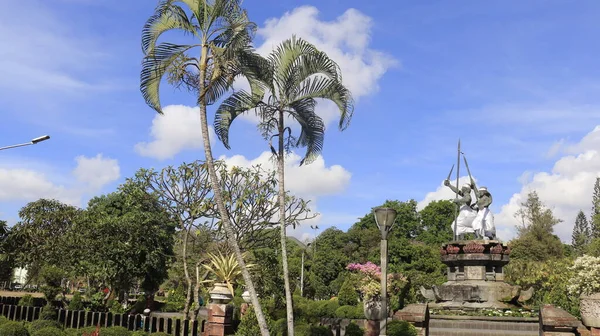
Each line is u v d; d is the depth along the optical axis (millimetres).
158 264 28078
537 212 50750
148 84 11742
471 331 14945
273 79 12219
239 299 22422
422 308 13305
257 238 21281
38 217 31469
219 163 19766
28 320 18297
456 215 21438
